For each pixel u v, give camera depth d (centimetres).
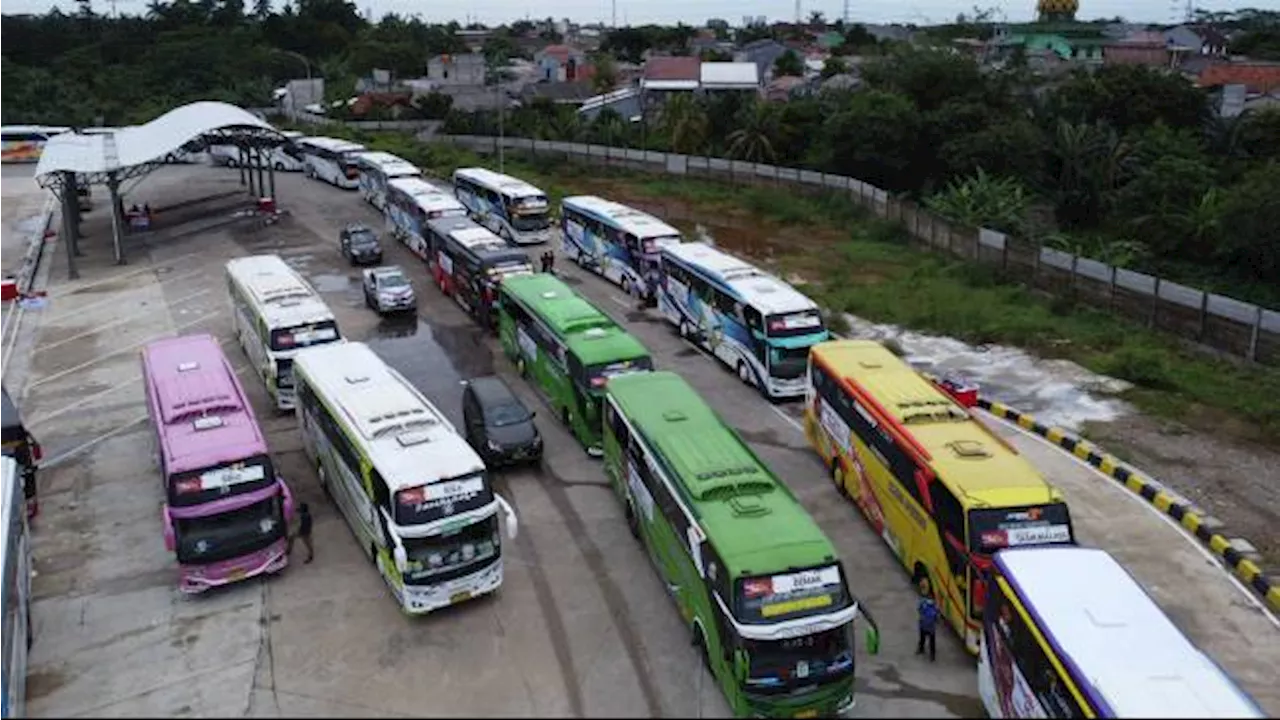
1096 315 3838
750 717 1619
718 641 1692
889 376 2378
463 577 1942
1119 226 5488
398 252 4997
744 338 3158
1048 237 5088
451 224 4347
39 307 4088
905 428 2084
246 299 3269
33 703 1728
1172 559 2155
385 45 13062
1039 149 5950
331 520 2364
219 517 2016
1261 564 2100
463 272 3900
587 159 7638
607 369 2627
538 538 2264
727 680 1670
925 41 10581
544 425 2888
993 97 6719
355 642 1892
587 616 1967
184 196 6488
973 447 1978
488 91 10650
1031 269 4269
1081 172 5759
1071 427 2833
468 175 5581
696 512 1788
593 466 2631
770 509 1788
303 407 2605
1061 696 1389
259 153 5775
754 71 9769
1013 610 1543
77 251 4981
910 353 3456
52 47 11731
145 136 5228
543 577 2108
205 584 2009
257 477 2042
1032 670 1477
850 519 2339
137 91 10419
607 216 4356
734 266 3428
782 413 2983
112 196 4700
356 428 2134
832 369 2461
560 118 8788
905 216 5356
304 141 7350
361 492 2097
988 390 3119
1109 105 6525
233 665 1827
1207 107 6531
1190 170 5441
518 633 1916
